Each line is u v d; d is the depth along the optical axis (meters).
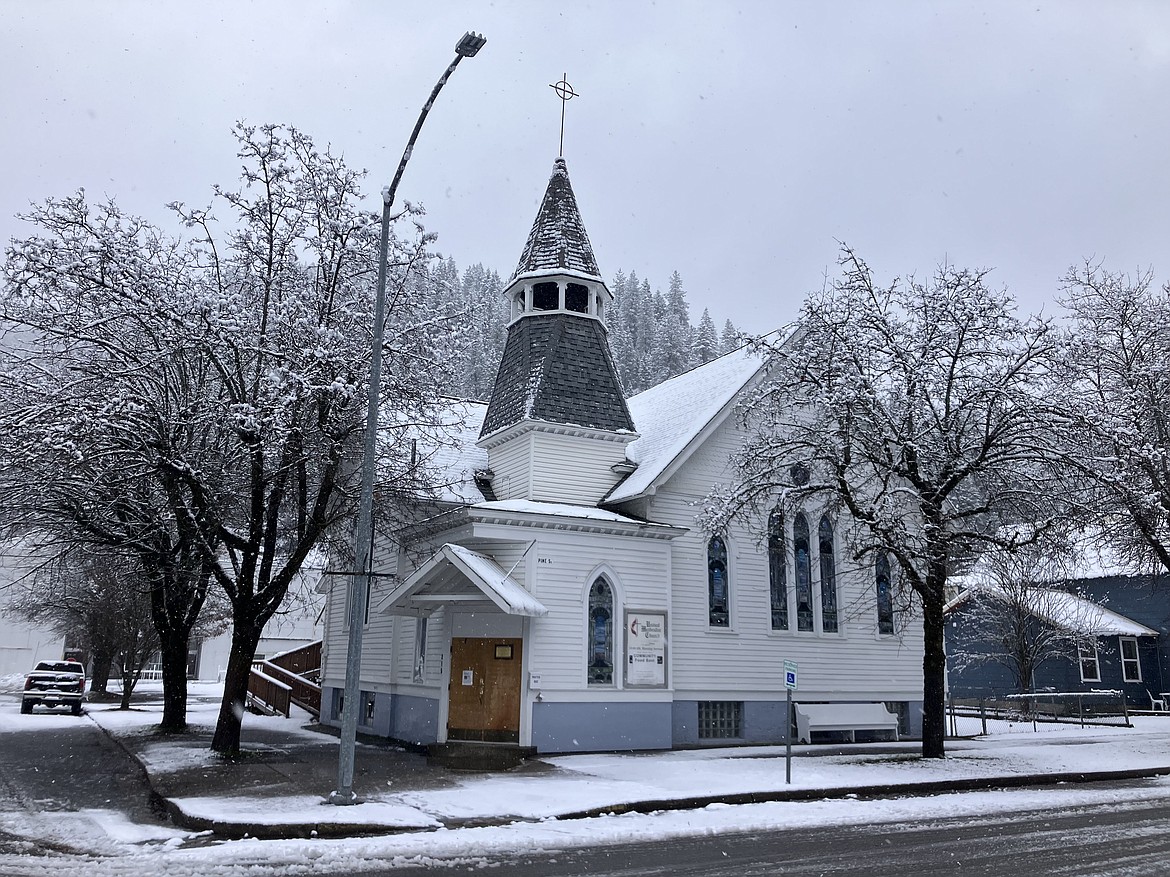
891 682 25.80
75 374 17.52
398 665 23.38
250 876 9.06
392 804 13.14
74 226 16.97
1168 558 23.84
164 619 24.52
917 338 20.31
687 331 86.62
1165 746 24.19
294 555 18.33
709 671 22.62
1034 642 39.62
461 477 25.14
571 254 25.86
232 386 17.22
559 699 19.80
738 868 9.58
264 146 18.50
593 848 10.80
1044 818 13.51
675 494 23.06
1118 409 23.27
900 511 22.06
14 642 56.12
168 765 16.98
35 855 10.09
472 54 14.42
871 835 11.87
